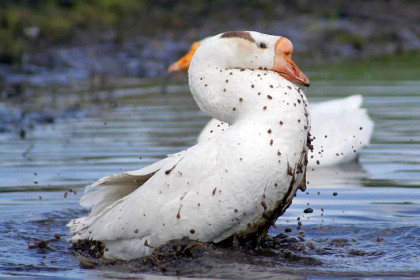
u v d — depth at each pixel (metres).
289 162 8.09
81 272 8.19
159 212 8.15
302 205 10.90
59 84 22.75
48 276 8.04
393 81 21.92
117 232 8.45
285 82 8.30
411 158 13.76
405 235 9.48
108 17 30.09
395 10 34.56
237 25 31.12
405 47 30.56
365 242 9.26
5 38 27.20
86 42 27.92
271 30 31.09
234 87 8.29
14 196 11.24
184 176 8.10
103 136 15.34
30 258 8.77
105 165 12.84
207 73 8.49
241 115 8.23
